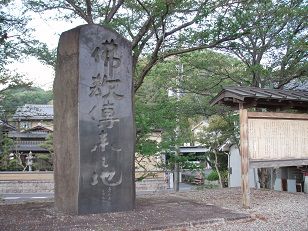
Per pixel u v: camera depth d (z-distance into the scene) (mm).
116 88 7453
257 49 13828
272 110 9594
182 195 10359
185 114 14789
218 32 10164
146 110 12656
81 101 7012
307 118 8961
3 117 14375
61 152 7484
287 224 6590
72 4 11211
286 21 12445
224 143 20312
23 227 5867
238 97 7906
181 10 9961
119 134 7418
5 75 13023
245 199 8102
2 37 9977
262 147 8336
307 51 12820
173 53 10695
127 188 7438
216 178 25625
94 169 7082
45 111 28703
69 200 7148
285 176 18391
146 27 10195
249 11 11406
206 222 6453
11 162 26047
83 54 7109
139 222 6262
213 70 14742
